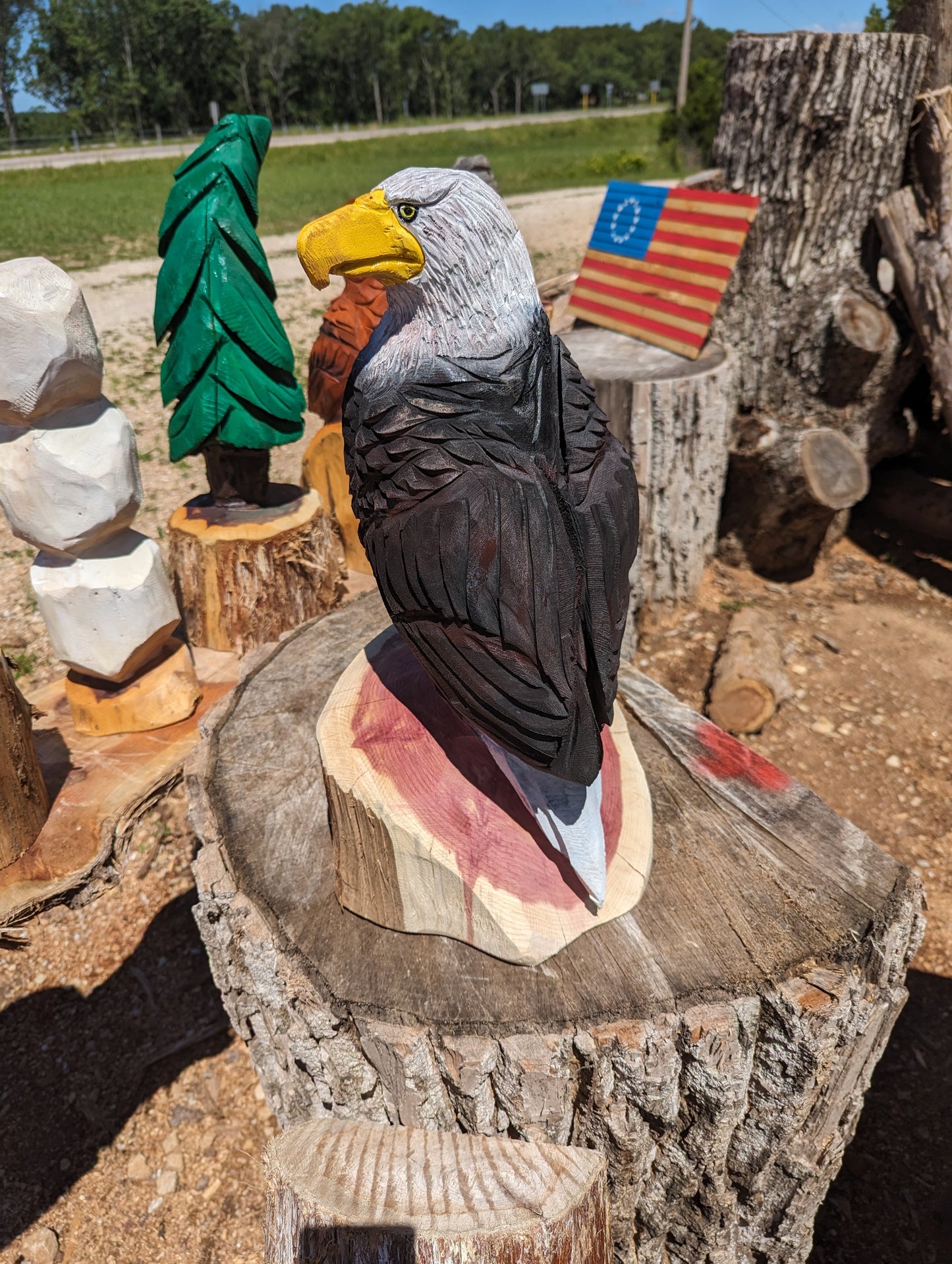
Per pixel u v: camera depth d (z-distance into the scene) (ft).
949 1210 7.60
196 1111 8.59
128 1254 7.59
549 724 4.70
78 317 6.53
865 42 12.53
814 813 6.66
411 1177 4.85
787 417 14.75
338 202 53.83
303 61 160.15
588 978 5.42
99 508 7.20
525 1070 4.98
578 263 34.60
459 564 4.61
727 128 14.28
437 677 5.03
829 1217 7.59
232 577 10.35
